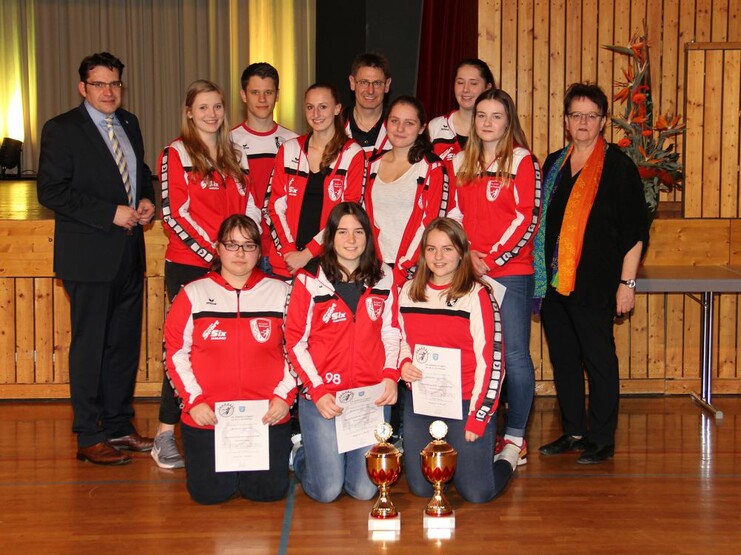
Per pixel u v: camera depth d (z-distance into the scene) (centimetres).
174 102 1300
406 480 365
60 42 1299
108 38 1294
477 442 333
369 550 296
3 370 494
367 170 387
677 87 520
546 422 457
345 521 321
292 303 330
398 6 518
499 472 345
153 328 498
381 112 414
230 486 338
